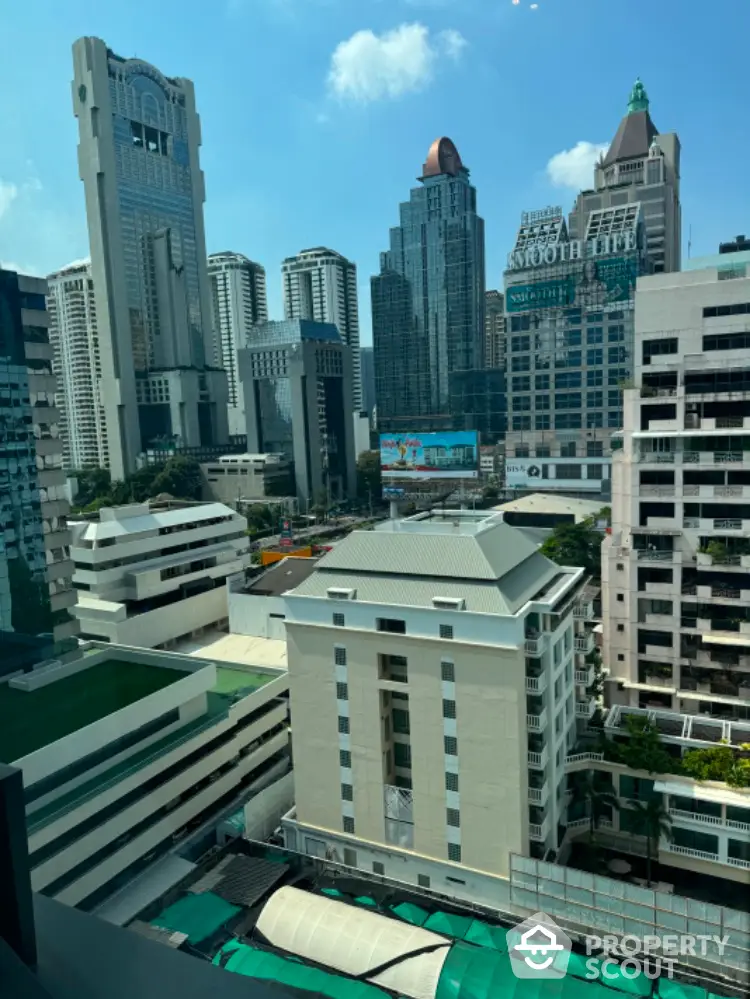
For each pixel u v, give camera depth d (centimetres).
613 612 6712
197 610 9281
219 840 5512
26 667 6862
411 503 19288
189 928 4522
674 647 6391
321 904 4562
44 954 470
